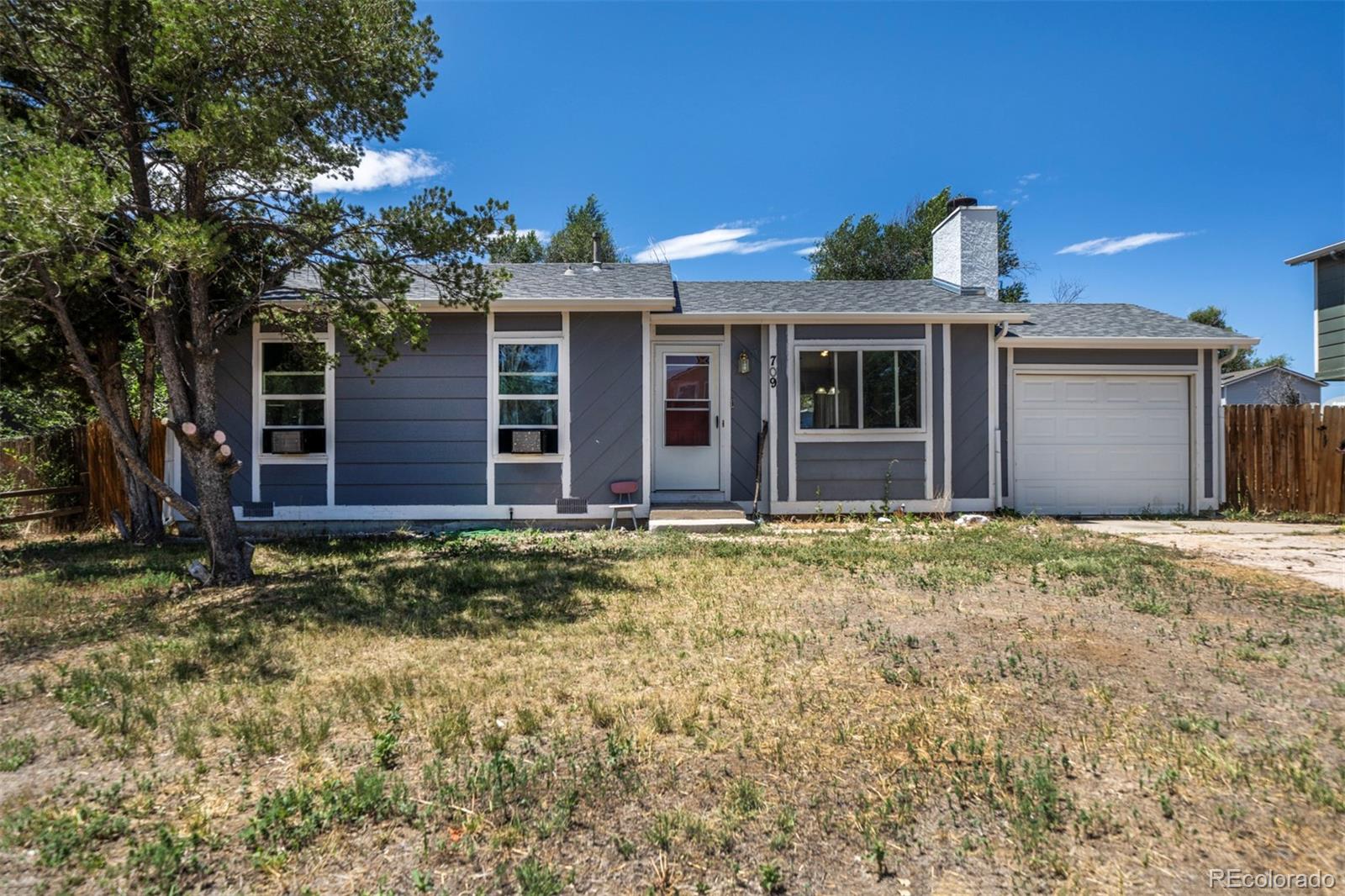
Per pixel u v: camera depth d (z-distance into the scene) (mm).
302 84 5816
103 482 10055
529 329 9531
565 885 2068
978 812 2436
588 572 6336
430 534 9156
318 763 2795
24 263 5242
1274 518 10031
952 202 11930
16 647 4406
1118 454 10711
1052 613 4891
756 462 10336
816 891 2047
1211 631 4430
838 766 2752
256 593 5734
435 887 2062
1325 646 4152
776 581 5918
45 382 8672
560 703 3359
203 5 4980
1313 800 2480
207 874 2123
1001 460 10523
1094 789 2578
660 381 10375
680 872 2129
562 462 9547
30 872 2139
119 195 5086
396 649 4195
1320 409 10195
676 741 2947
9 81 6355
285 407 9469
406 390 9500
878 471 10266
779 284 12281
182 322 8125
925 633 4422
